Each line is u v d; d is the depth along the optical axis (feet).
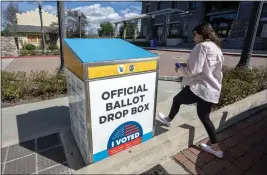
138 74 6.43
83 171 5.57
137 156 6.36
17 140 8.11
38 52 62.18
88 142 6.07
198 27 6.62
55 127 9.22
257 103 11.52
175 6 92.38
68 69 7.22
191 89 6.84
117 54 6.20
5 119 9.96
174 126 9.41
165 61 36.55
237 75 15.83
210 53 6.25
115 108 6.26
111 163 5.90
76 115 7.09
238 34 63.41
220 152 7.26
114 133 6.56
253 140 8.46
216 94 6.62
